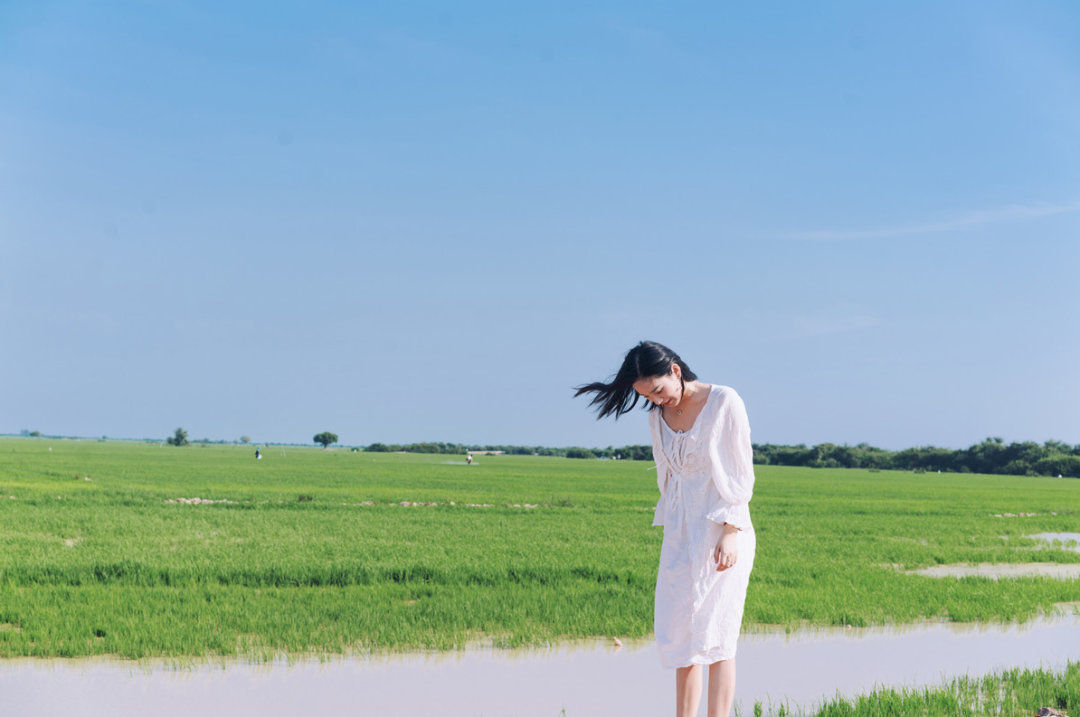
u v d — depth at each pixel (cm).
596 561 1405
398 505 2853
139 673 682
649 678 689
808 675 718
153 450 13675
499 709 597
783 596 1080
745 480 488
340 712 584
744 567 499
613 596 1046
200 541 1609
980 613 990
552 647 797
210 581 1121
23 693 619
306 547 1541
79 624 828
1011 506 3834
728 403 491
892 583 1231
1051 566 1611
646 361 484
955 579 1293
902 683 694
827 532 2206
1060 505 4078
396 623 855
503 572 1226
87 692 625
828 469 13912
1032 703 606
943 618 996
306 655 748
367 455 15000
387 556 1435
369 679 672
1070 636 900
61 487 3253
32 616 860
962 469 14712
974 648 834
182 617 877
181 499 2784
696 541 496
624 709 604
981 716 587
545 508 2836
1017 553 1748
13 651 732
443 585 1127
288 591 1068
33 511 2152
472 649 784
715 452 489
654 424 522
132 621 839
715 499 499
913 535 2192
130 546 1502
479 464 10119
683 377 512
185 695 620
